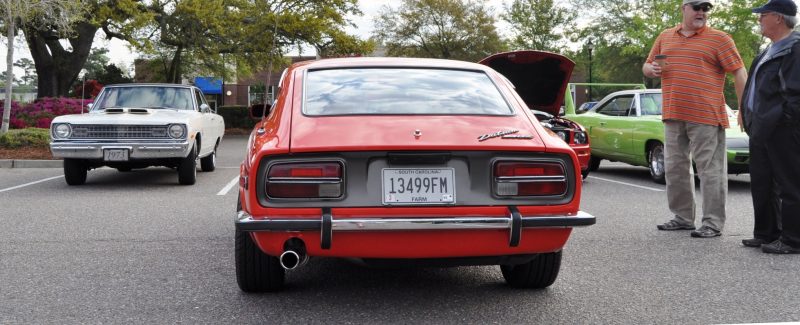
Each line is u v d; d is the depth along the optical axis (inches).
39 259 203.8
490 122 151.9
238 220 136.8
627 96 472.7
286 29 1246.3
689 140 254.5
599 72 1968.5
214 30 1190.3
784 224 215.5
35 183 412.8
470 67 181.6
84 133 377.1
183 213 296.0
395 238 136.6
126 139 378.9
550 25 1745.8
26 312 150.3
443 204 137.7
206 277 182.5
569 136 399.2
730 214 301.3
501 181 140.1
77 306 154.9
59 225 263.7
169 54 1460.4
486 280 181.3
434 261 141.5
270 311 151.2
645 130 429.7
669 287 173.5
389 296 164.2
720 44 243.0
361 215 136.3
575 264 200.4
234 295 164.6
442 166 139.6
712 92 244.7
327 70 175.2
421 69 177.2
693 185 258.7
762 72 218.4
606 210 312.0
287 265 137.6
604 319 146.3
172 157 386.3
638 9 1653.5
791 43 212.8
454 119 151.4
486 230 138.3
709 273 188.9
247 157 159.6
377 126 145.4
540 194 141.7
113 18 1032.2
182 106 441.4
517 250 142.3
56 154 375.2
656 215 296.8
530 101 338.0
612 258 208.7
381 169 137.9
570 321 144.6
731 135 385.4
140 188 389.1
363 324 141.8
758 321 144.6
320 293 166.6
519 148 140.6
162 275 184.9
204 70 1478.8
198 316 147.3
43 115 851.4
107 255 209.9
